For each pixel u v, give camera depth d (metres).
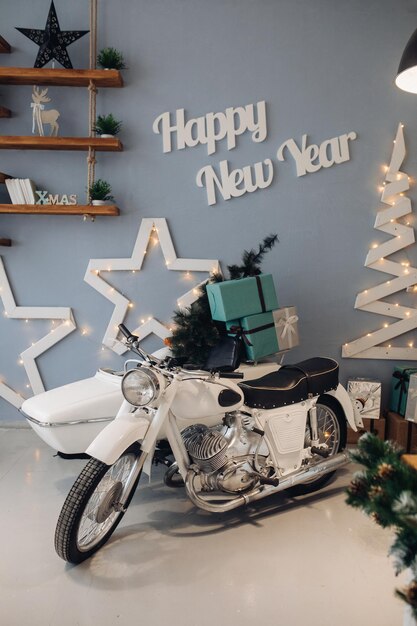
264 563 2.34
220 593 2.13
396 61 3.76
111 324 3.86
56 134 3.67
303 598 2.10
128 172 3.81
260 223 3.83
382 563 2.35
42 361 3.93
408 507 1.07
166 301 3.87
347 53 3.76
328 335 3.89
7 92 3.77
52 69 3.55
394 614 2.01
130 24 3.75
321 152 3.79
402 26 3.73
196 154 3.81
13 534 2.55
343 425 3.19
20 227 3.84
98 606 2.04
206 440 2.54
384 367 3.89
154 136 3.80
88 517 2.41
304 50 3.76
